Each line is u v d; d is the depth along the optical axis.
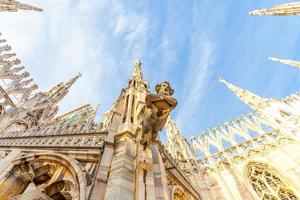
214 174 18.42
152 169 6.89
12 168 9.36
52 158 9.04
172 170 12.34
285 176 15.92
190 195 13.08
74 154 8.89
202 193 15.95
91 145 8.94
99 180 6.43
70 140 10.16
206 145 22.66
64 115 30.02
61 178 8.27
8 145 12.18
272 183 16.31
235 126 23.22
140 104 10.25
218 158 19.86
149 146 7.76
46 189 8.17
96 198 5.85
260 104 23.83
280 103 22.38
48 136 11.16
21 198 6.84
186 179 13.99
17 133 13.77
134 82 14.14
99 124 12.27
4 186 8.62
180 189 12.05
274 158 17.50
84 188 6.73
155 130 7.72
